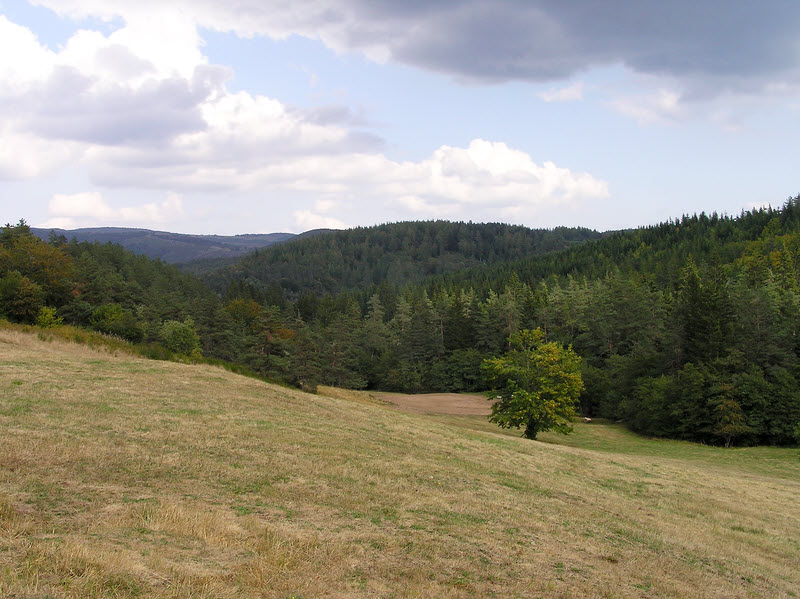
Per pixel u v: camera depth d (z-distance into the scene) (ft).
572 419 146.30
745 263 385.50
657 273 416.67
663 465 99.50
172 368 97.81
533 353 149.18
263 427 63.67
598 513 52.21
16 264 243.40
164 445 48.52
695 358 202.80
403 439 75.77
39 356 93.71
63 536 26.14
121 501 33.30
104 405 61.82
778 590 39.14
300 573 26.81
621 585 33.12
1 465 36.35
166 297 335.06
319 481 45.55
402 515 39.96
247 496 38.68
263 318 253.65
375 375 323.37
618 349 277.85
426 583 28.17
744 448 166.30
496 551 35.17
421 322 329.11
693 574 38.42
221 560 26.89
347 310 440.86
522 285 426.10
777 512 70.79
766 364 192.95
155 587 22.27
